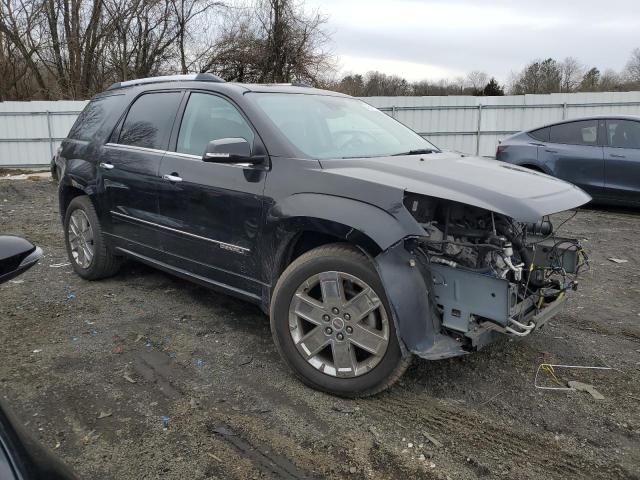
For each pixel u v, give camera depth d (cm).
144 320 427
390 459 259
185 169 393
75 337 395
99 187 484
